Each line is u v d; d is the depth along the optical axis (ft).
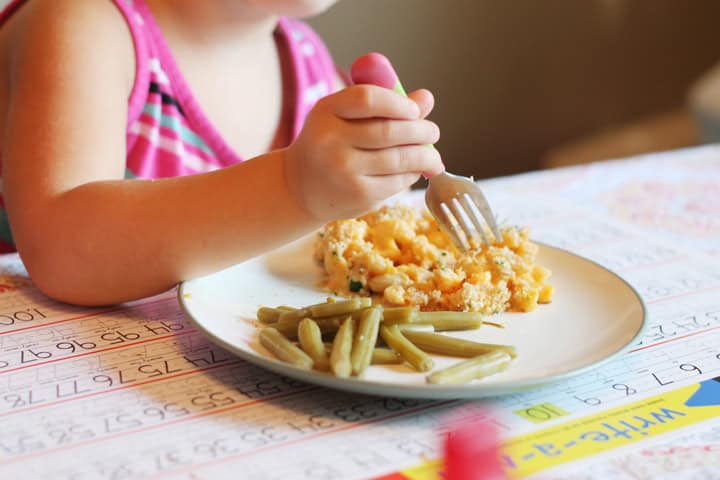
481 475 1.19
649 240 2.05
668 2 5.02
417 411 1.32
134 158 2.09
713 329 1.60
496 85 4.62
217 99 2.22
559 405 1.34
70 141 1.72
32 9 1.92
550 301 1.63
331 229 1.75
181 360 1.45
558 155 4.94
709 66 5.28
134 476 1.18
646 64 5.08
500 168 4.79
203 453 1.22
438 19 4.33
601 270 1.71
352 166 1.45
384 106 1.43
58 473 1.18
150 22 2.09
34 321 1.57
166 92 2.12
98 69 1.83
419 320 1.47
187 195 1.57
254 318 1.54
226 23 2.14
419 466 1.21
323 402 1.34
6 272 1.79
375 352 1.38
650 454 1.24
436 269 1.62
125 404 1.32
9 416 1.29
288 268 1.77
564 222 2.16
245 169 1.57
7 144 1.76
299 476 1.18
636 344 1.46
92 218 1.59
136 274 1.59
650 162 2.68
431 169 1.52
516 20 4.56
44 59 1.79
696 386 1.41
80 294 1.61
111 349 1.48
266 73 2.33
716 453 1.24
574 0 4.69
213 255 1.57
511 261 1.63
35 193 1.66
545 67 4.74
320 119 1.46
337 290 1.67
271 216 1.54
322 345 1.37
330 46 4.13
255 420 1.29
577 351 1.44
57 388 1.36
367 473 1.19
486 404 1.34
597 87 4.95
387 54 4.26
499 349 1.39
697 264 1.91
